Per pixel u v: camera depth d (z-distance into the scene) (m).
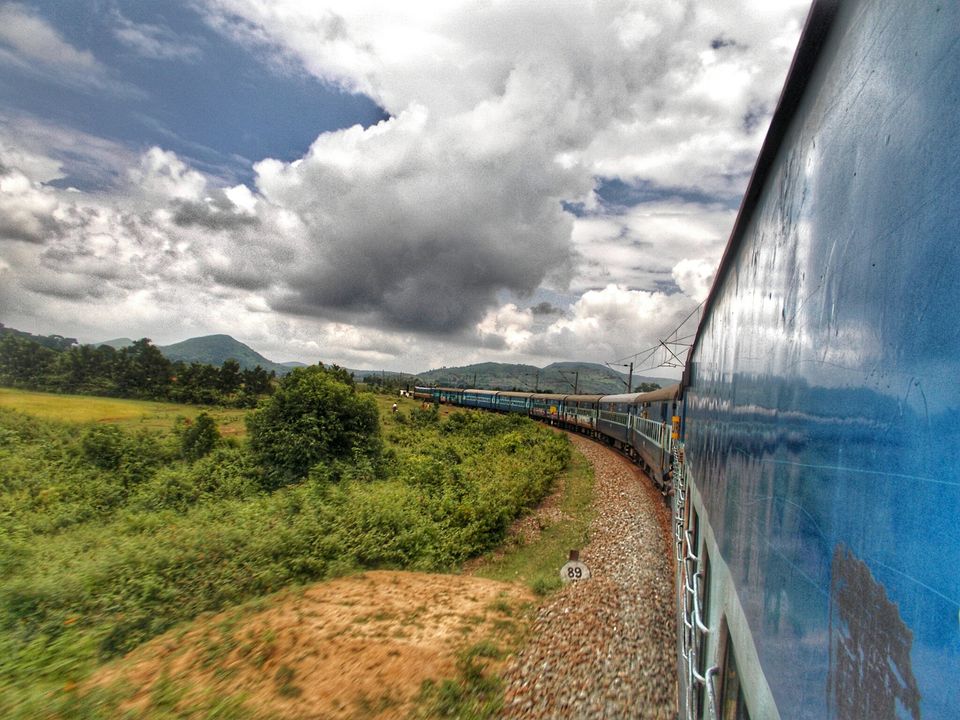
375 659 7.56
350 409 20.30
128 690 6.55
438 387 71.00
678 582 7.11
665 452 15.48
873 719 1.00
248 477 18.00
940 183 0.91
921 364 0.92
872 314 1.16
